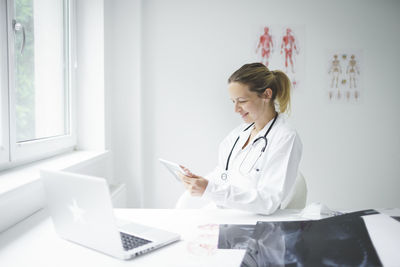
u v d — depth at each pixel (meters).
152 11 2.47
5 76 1.34
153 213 1.20
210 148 2.53
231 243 0.92
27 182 1.15
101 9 2.14
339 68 2.51
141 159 2.45
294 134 1.29
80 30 2.15
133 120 2.40
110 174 2.34
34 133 1.65
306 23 2.49
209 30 2.48
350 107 2.53
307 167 2.55
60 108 1.97
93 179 0.77
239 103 1.42
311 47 2.50
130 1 2.36
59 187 0.87
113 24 2.36
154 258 0.83
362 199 2.57
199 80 2.50
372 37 2.51
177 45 2.49
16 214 1.12
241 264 0.76
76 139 2.16
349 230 0.88
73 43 2.07
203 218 1.14
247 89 1.36
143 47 2.48
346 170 2.55
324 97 2.52
